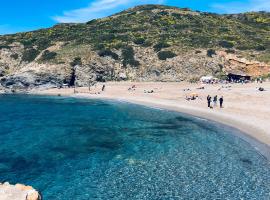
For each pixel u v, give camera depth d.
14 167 36.62
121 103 89.81
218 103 74.69
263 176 33.19
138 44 149.00
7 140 48.44
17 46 155.50
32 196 22.36
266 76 118.44
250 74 125.88
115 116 69.12
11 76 128.50
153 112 72.94
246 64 128.62
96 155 41.28
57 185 31.70
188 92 94.94
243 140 45.91
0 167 36.50
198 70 131.00
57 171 35.53
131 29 166.50
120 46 146.38
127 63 138.00
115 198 28.77
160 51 141.12
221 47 143.12
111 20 185.62
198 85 109.94
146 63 137.25
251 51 139.25
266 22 185.00
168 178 33.22
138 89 110.31
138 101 90.25
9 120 65.25
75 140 48.75
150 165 37.34
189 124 58.78
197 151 42.38
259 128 50.94
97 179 33.22
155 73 132.88
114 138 50.00
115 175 34.28
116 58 140.12
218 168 35.81
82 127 58.06
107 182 32.41
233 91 88.56
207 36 154.62
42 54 144.12
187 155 40.84
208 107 71.81
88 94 110.75
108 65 137.25
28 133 53.12
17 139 49.06
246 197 28.62
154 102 85.94
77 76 131.75
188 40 150.25
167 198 28.66
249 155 39.56
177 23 172.88
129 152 42.56
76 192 30.06
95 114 72.19
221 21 181.62
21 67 143.25
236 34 160.75
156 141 47.91
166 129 55.56
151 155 41.16
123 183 32.09
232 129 52.50
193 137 49.56
